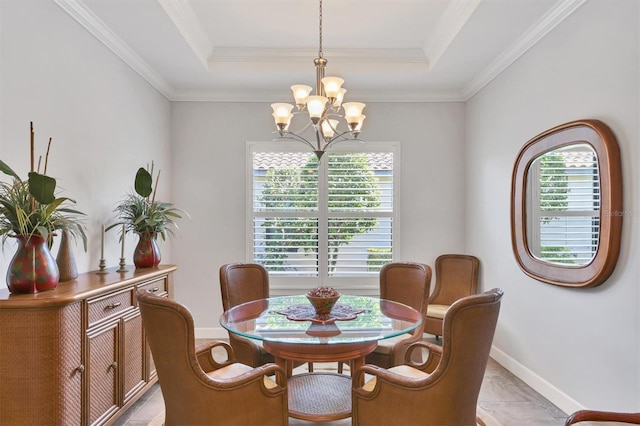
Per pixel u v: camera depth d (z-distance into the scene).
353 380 2.08
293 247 4.34
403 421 1.84
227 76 3.84
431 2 2.83
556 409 2.68
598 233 2.27
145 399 2.84
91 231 2.79
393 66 3.73
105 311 2.25
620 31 2.16
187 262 4.30
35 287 1.89
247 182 4.33
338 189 4.36
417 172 4.37
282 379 2.05
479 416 2.57
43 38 2.30
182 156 4.30
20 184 1.90
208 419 1.79
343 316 2.50
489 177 3.75
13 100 2.08
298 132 4.35
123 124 3.26
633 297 2.09
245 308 2.72
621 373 2.17
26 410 1.79
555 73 2.73
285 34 3.35
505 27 2.88
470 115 4.22
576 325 2.52
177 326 1.71
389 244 4.36
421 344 2.30
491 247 3.71
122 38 3.03
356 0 2.81
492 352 3.67
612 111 2.22
